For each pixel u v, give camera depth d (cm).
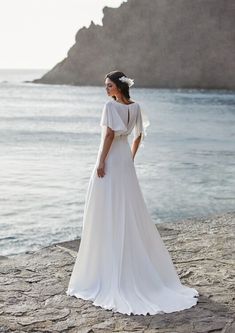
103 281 448
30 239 854
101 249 450
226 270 519
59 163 1816
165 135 3097
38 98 10775
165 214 1050
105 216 448
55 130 3506
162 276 464
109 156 450
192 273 511
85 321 398
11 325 389
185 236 657
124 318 404
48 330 382
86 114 5706
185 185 1388
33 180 1443
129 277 439
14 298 442
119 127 437
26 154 2083
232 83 19850
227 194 1270
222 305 429
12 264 538
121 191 448
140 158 1977
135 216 452
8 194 1237
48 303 432
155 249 464
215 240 636
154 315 409
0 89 15800
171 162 1867
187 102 9369
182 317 405
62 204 1131
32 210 1068
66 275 504
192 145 2517
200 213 1060
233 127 3844
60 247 603
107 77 456
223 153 2191
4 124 4069
